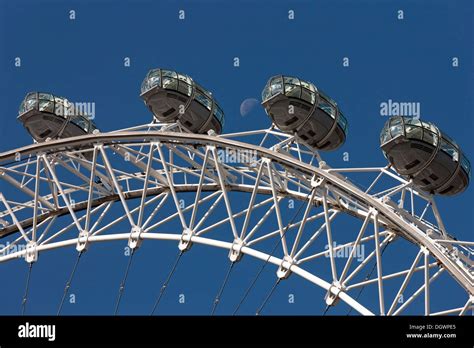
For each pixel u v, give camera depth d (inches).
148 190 3408.0
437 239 2770.7
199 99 3176.7
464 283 2357.3
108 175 3314.5
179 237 2815.0
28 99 3289.9
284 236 2669.8
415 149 2773.1
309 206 2652.6
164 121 3193.9
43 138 3326.8
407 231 2474.2
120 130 3075.8
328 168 2896.2
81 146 3070.9
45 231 3127.5
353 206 2962.6
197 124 3196.4
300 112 2945.4
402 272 2679.6
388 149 2805.1
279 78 2974.9
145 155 3097.9
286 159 2709.2
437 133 2807.6
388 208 2564.0
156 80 3127.5
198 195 2827.3
